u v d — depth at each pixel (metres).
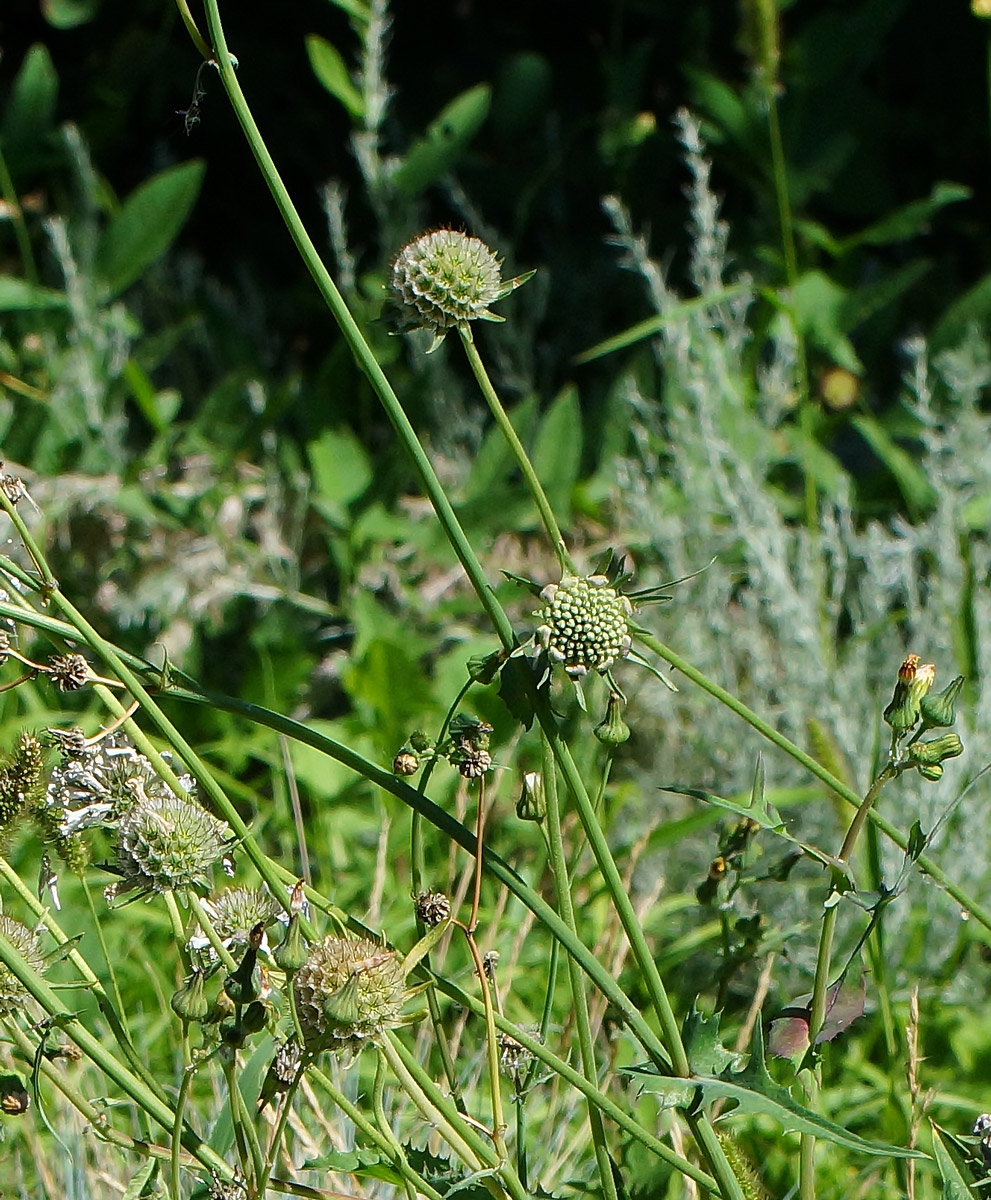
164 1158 2.64
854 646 6.21
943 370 7.20
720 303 7.72
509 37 10.50
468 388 9.25
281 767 6.18
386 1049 2.49
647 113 9.69
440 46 10.52
